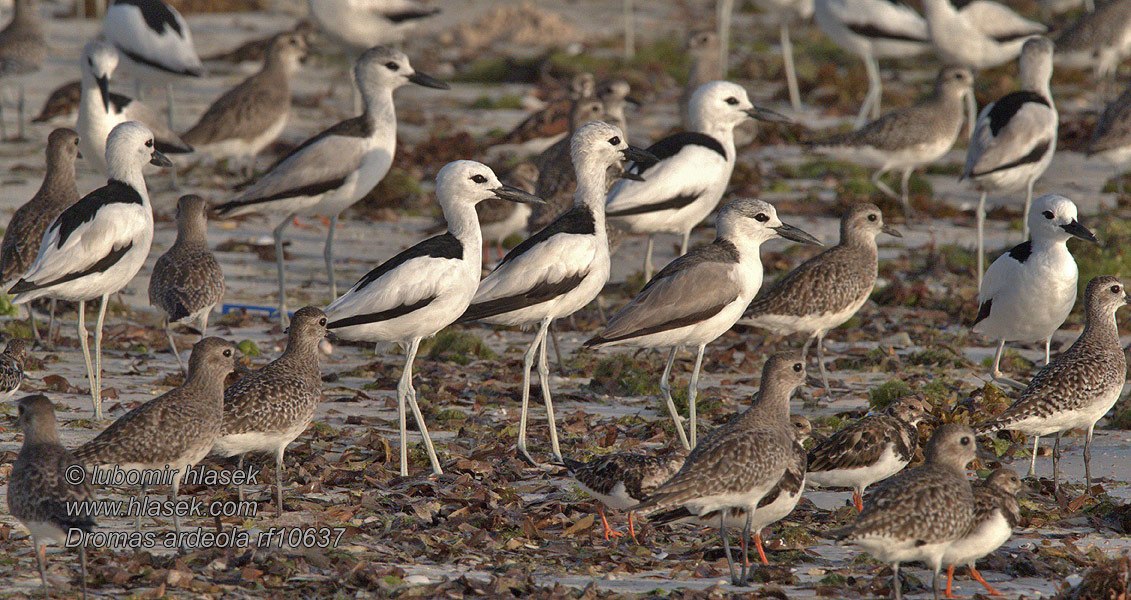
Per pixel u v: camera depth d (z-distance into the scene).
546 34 52.12
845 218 15.76
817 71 42.75
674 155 18.98
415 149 31.97
